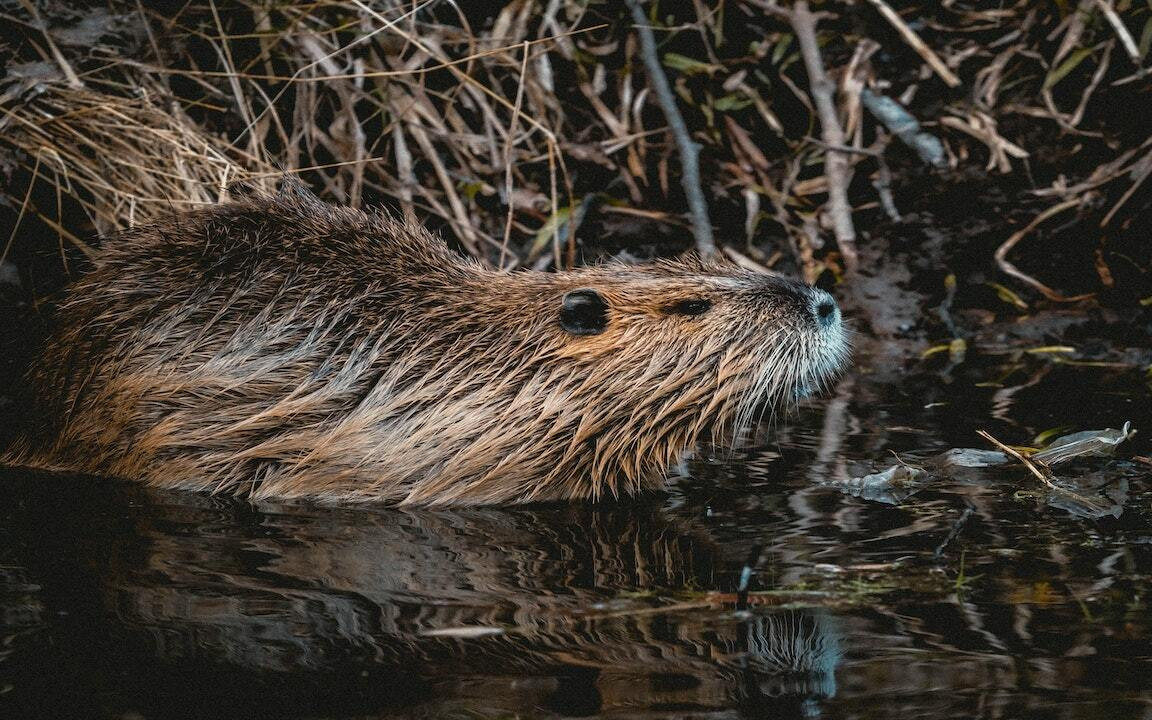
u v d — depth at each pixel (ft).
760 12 41.01
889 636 15.60
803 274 37.32
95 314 25.67
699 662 14.82
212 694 13.84
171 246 26.04
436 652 15.19
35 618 16.26
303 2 38.37
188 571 18.54
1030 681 14.05
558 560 19.47
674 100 39.09
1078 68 40.16
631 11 38.68
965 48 40.88
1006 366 33.76
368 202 37.22
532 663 14.80
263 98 37.47
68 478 25.07
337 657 14.99
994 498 22.48
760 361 25.67
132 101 33.50
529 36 39.65
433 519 22.75
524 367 25.25
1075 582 17.57
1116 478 23.58
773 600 17.06
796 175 39.17
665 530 21.34
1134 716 13.08
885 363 34.71
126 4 37.27
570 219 34.96
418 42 33.91
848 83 39.83
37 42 34.91
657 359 25.39
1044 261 37.76
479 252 36.58
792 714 13.23
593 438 25.05
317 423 24.76
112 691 13.92
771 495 23.41
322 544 20.43
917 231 37.88
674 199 38.88
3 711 13.34
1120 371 32.63
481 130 39.09
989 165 38.75
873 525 20.95
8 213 32.01
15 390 27.25
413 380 25.05
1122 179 37.55
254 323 25.27
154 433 24.72
